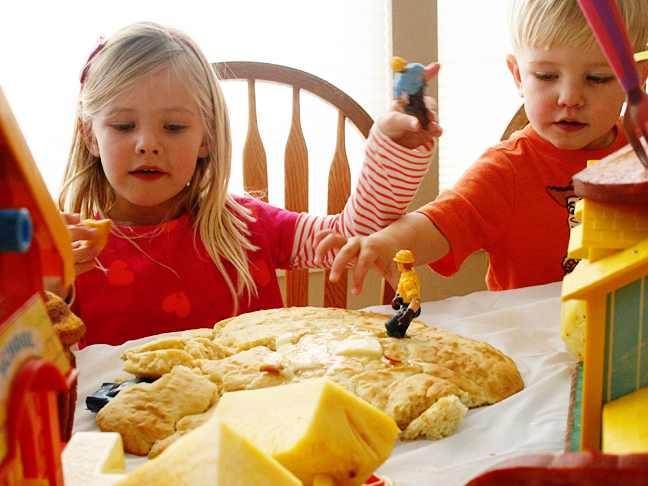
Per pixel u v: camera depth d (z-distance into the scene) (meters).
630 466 0.27
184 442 0.34
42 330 0.30
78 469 0.39
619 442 0.38
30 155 0.28
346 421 0.40
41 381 0.29
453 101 1.83
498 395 0.65
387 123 1.04
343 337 0.74
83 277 1.15
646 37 1.11
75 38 1.54
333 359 0.68
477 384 0.66
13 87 1.53
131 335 1.15
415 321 0.84
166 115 1.07
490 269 1.34
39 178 0.29
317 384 0.42
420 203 1.77
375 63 1.73
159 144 1.07
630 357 0.42
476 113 1.84
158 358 0.68
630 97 0.36
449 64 1.79
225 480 0.31
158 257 1.19
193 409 0.60
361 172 1.13
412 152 1.06
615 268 0.40
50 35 1.52
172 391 0.61
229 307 1.21
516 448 0.54
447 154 1.86
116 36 1.12
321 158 1.78
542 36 1.06
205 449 0.32
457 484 0.49
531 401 0.63
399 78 0.95
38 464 0.30
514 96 1.85
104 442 0.42
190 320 1.18
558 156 1.26
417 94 0.94
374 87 1.75
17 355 0.27
